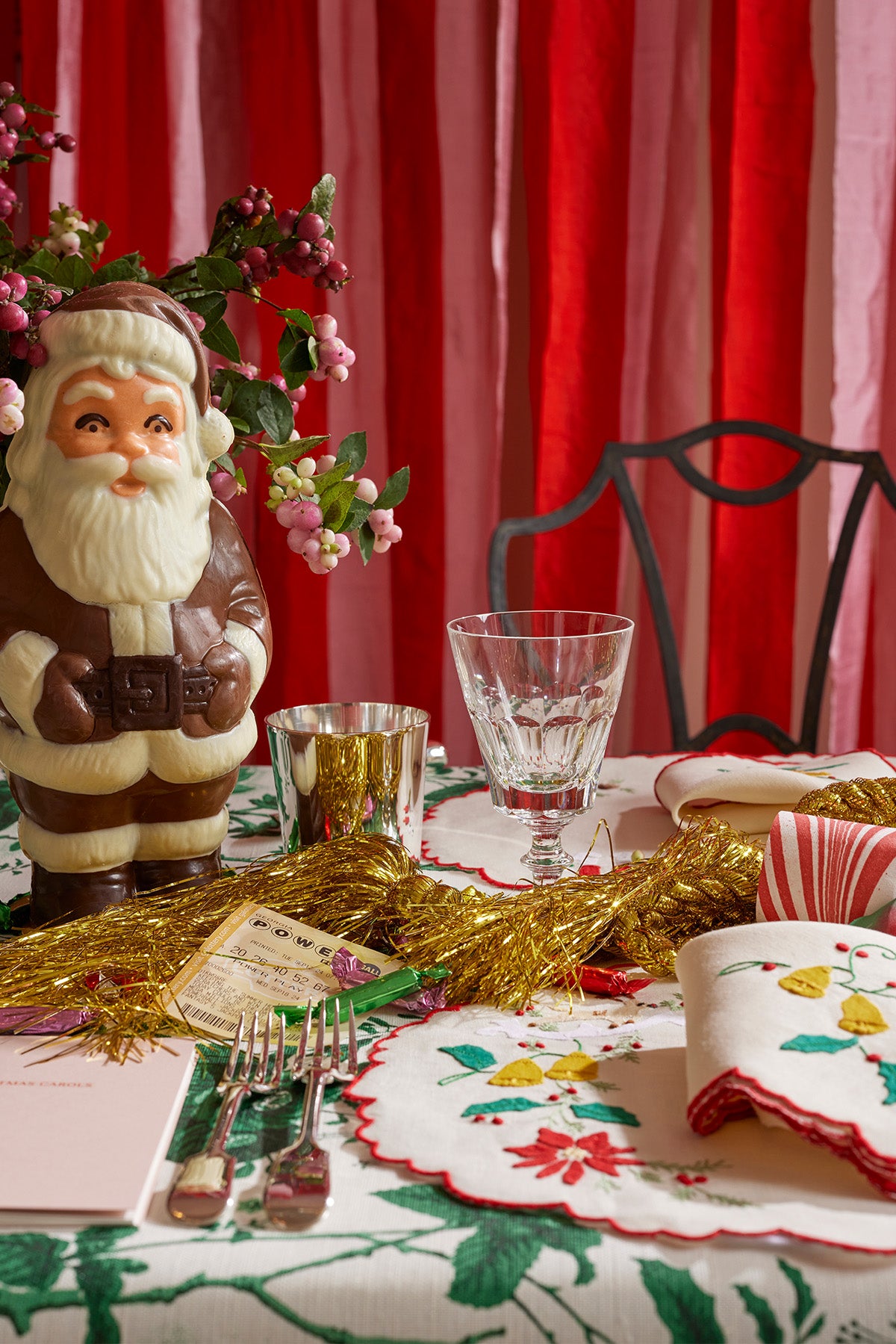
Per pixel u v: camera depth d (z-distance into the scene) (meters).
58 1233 0.54
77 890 0.78
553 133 1.86
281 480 0.82
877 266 1.89
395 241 1.91
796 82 1.84
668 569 2.03
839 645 1.96
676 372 1.99
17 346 0.73
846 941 0.64
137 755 0.75
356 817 0.82
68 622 0.73
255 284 0.83
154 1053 0.63
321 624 1.98
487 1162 0.56
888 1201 0.54
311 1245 0.53
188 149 1.87
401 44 1.87
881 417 1.96
